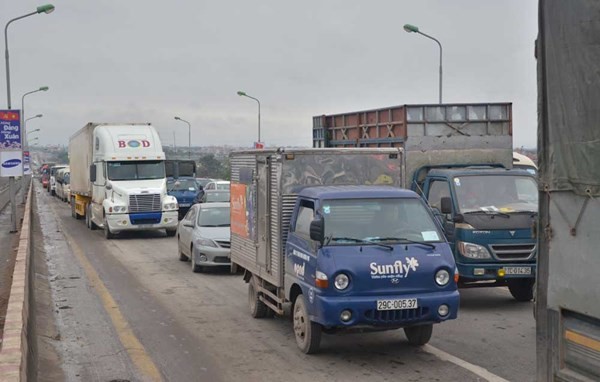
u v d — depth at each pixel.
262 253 9.82
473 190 11.27
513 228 10.65
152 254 19.14
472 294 12.48
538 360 4.39
